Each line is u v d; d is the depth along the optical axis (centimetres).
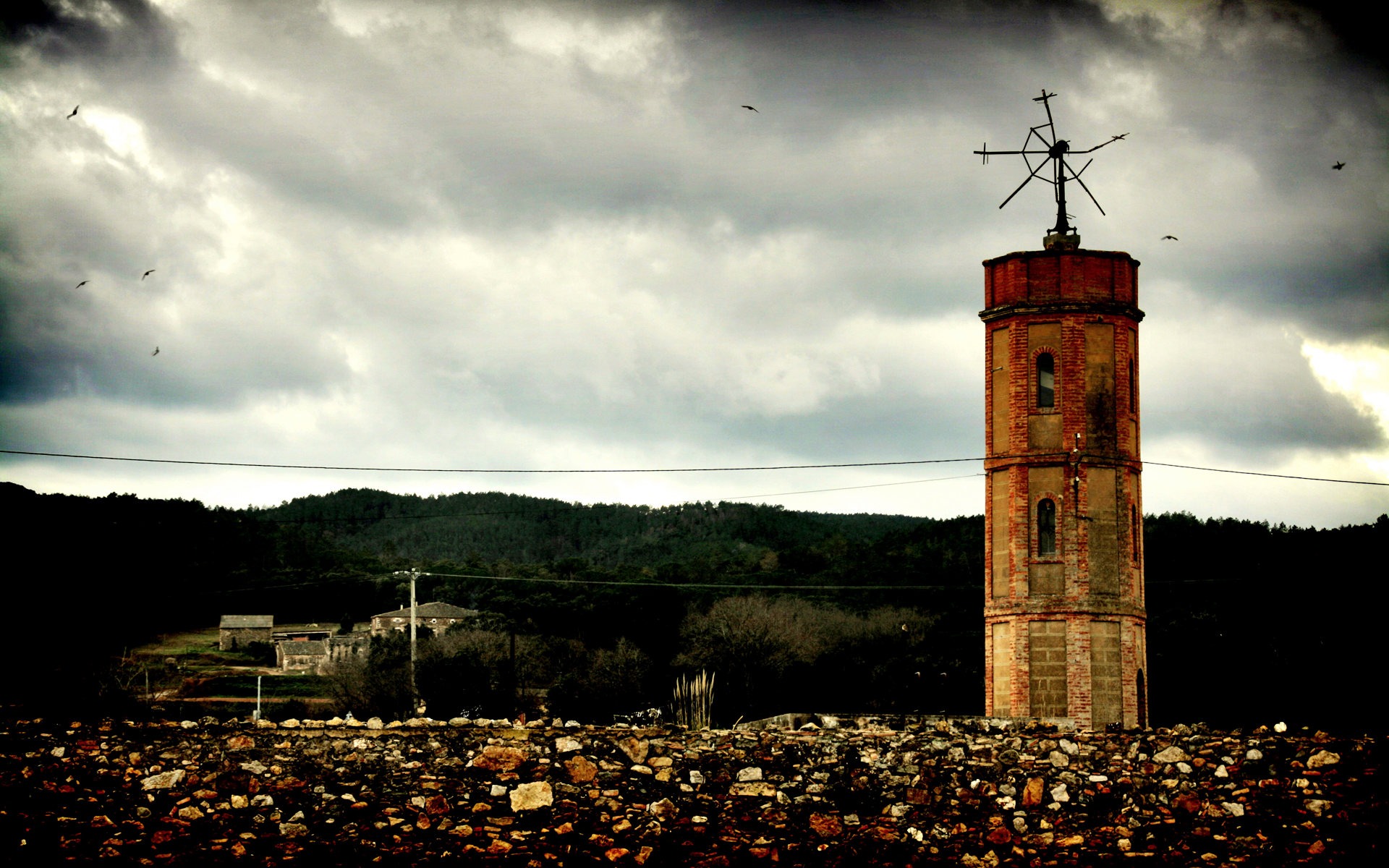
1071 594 4959
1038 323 5138
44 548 7944
